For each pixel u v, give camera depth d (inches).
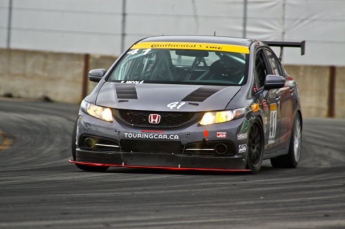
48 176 1095.6
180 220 753.0
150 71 1242.6
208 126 1107.9
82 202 847.7
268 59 1359.5
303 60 3061.0
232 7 3137.3
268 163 1478.8
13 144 1681.8
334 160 1525.6
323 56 3053.6
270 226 736.3
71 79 2952.8
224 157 1111.0
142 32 3267.7
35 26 3383.4
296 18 3070.9
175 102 1125.7
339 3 3029.0
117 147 1122.7
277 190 982.4
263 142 1202.6
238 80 1213.1
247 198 904.9
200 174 1136.2
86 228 703.1
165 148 1107.9
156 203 850.8
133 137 1111.6
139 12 3262.8
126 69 1259.2
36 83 2987.2
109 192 927.7
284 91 1354.6
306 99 2684.5
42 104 2704.2
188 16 3198.8
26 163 1354.6
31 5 3380.9
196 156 1105.4
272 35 3097.9
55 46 3368.6
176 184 1008.9
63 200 860.0
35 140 1759.4
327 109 2659.9
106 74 1259.8
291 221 765.9
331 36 3046.3
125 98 1149.7
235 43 1307.8
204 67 1239.5
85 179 1056.2
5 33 3410.4
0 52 3029.0
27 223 719.7
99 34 3314.5
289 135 1369.3
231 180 1066.1
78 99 2942.9
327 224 756.0
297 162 1407.5
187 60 1257.4
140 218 757.9
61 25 3353.8
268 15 3100.4
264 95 1236.5
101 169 1199.6
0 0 3412.9
